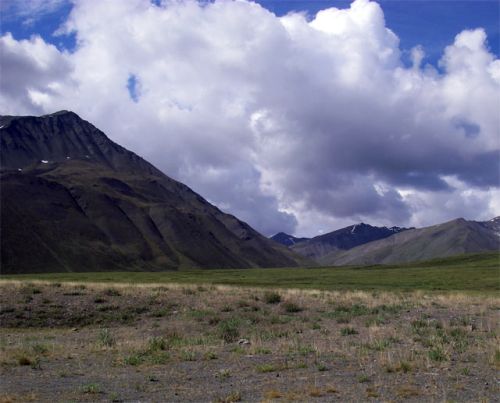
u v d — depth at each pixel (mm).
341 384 15375
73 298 38625
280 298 41219
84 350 22438
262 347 22141
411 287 72062
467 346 21188
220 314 35344
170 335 28125
